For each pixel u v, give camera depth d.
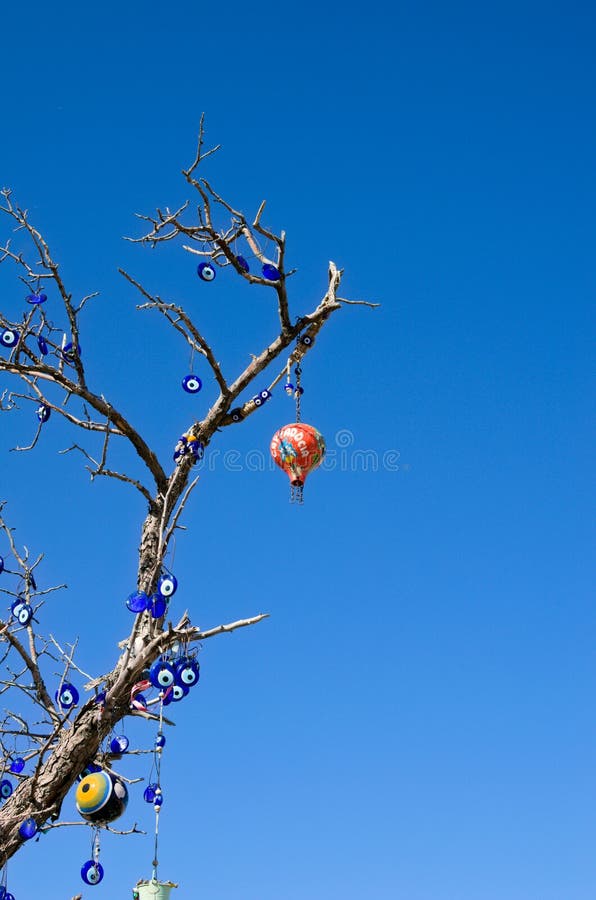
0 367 10.69
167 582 9.44
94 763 9.80
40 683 10.42
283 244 10.52
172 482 10.48
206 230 10.61
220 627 9.52
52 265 10.62
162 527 9.62
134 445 10.65
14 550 10.66
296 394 11.25
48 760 9.70
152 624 9.84
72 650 10.30
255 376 10.96
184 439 10.63
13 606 10.39
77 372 10.64
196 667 9.55
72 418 10.59
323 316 11.05
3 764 9.94
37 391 10.75
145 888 9.34
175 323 10.60
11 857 9.40
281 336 11.01
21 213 10.69
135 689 9.83
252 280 10.58
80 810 9.33
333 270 11.38
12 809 9.53
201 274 10.71
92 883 9.46
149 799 9.68
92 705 9.76
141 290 10.39
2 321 10.85
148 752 9.84
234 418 10.93
